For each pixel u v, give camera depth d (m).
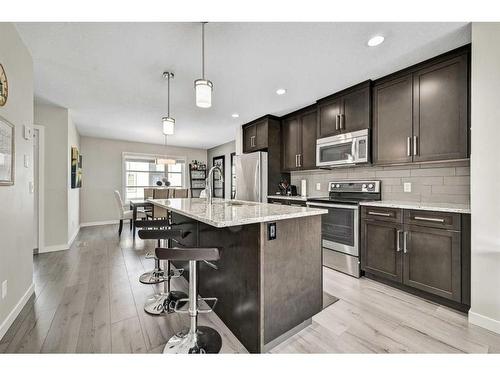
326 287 2.36
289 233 1.58
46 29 1.83
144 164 6.92
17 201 1.88
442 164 2.41
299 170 3.88
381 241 2.39
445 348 1.47
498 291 1.62
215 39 1.95
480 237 1.69
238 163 4.50
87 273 2.70
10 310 1.72
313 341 1.54
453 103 2.09
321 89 2.97
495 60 1.61
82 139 5.86
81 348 1.45
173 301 1.99
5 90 1.68
